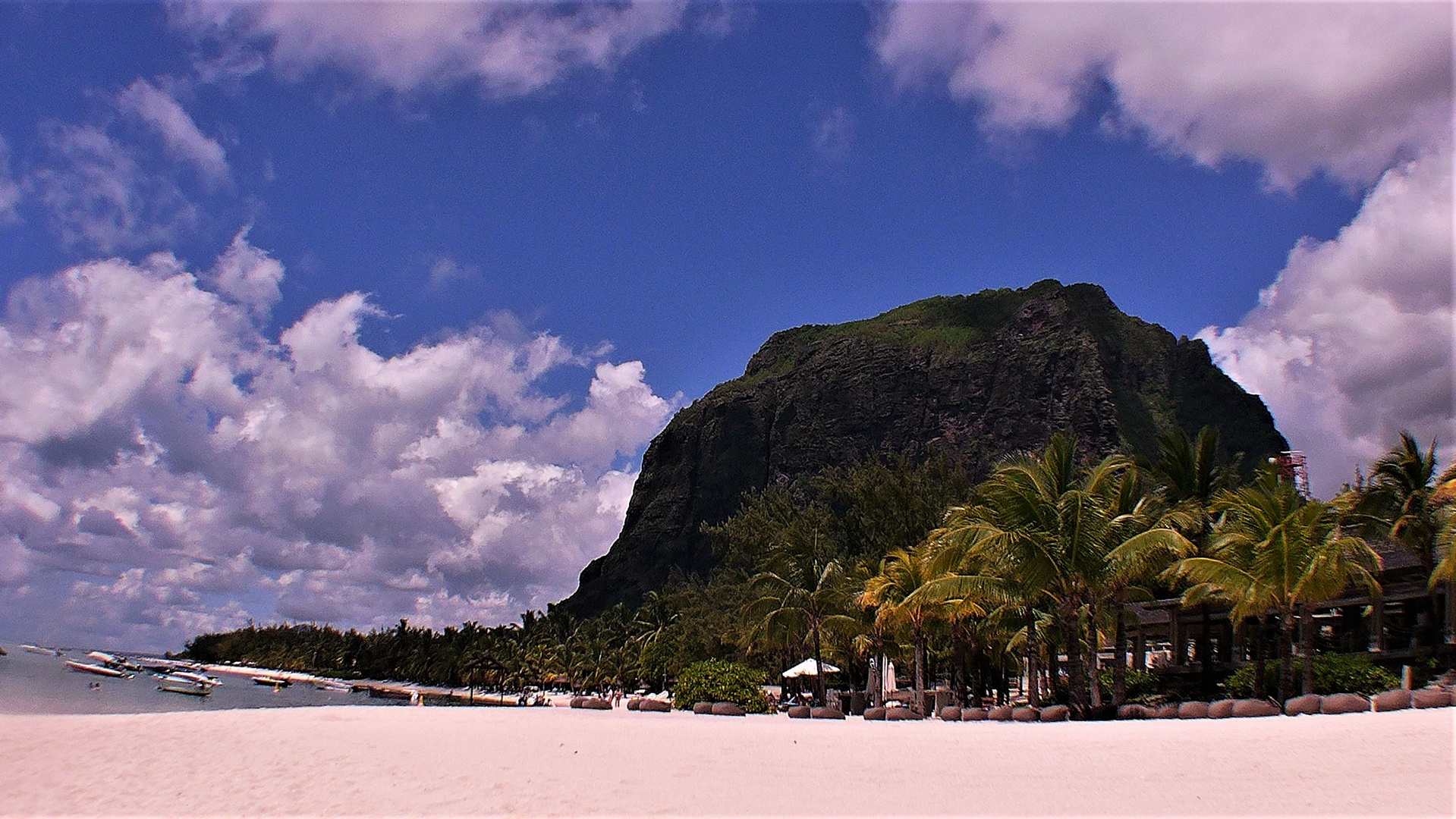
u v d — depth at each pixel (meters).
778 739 20.56
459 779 14.88
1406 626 37.16
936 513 67.81
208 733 21.67
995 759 15.77
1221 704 23.53
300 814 12.53
